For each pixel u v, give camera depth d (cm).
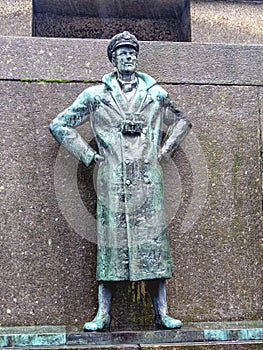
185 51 597
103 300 522
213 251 570
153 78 582
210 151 584
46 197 561
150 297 549
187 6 637
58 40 585
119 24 662
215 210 576
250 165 588
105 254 517
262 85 601
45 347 475
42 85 577
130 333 491
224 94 595
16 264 549
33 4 632
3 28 605
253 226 579
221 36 629
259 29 634
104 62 586
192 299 561
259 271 573
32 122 570
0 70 575
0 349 471
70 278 552
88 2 644
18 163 562
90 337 487
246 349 484
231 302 564
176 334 493
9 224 554
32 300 546
